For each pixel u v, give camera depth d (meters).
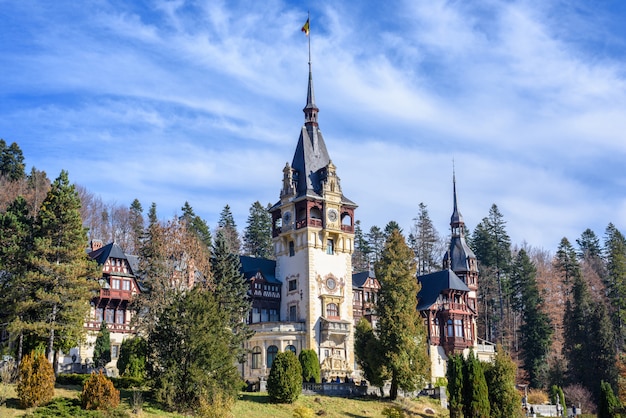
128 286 83.31
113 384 53.53
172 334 54.25
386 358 69.12
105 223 141.75
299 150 93.88
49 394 49.47
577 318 104.81
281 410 58.75
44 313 59.94
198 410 51.06
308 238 87.50
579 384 98.31
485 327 126.06
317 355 83.12
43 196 118.12
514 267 129.25
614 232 145.50
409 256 72.75
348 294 89.56
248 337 73.19
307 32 99.12
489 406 61.16
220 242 77.88
